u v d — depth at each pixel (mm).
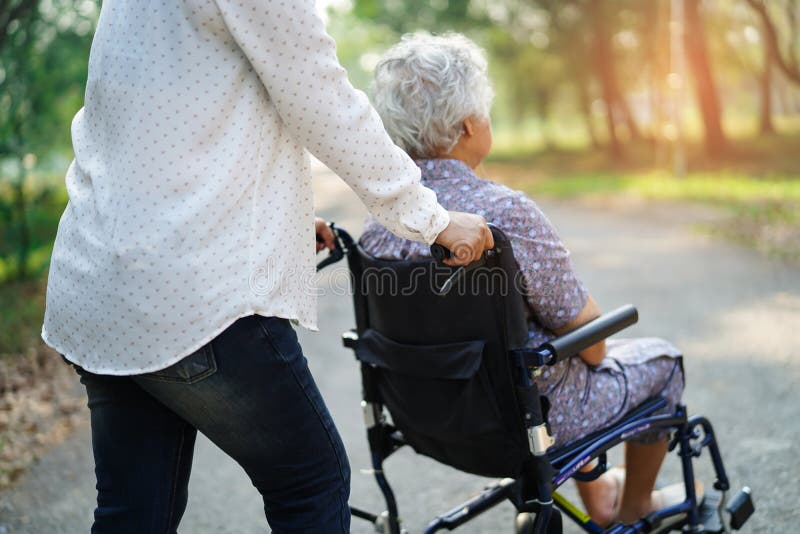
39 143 7871
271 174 1375
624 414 1984
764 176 15984
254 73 1347
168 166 1289
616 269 7117
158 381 1357
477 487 2965
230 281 1307
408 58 1848
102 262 1304
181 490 1520
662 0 21625
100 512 1472
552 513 1783
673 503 2232
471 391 1799
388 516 2090
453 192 1826
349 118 1342
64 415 3982
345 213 12617
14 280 7992
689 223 9719
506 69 31562
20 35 7430
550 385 1872
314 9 1302
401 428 2033
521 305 1707
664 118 24125
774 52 19234
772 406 3535
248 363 1337
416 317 1836
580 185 16641
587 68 27062
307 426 1413
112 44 1351
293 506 1449
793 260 6879
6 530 2775
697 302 5633
